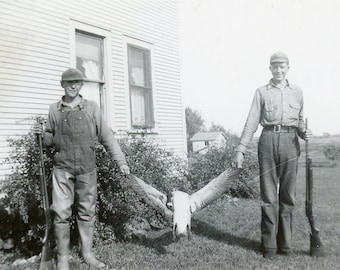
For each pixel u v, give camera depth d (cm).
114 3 800
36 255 431
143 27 878
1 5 581
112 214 474
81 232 392
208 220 528
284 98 370
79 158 374
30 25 622
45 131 386
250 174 643
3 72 580
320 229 362
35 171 420
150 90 900
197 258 382
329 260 330
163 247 431
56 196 376
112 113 776
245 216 532
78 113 374
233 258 372
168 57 962
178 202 392
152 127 866
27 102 612
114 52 795
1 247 446
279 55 370
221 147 822
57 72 666
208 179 769
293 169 371
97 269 371
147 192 415
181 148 990
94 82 757
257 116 387
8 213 462
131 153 520
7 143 571
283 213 371
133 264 378
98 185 452
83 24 723
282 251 365
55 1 668
